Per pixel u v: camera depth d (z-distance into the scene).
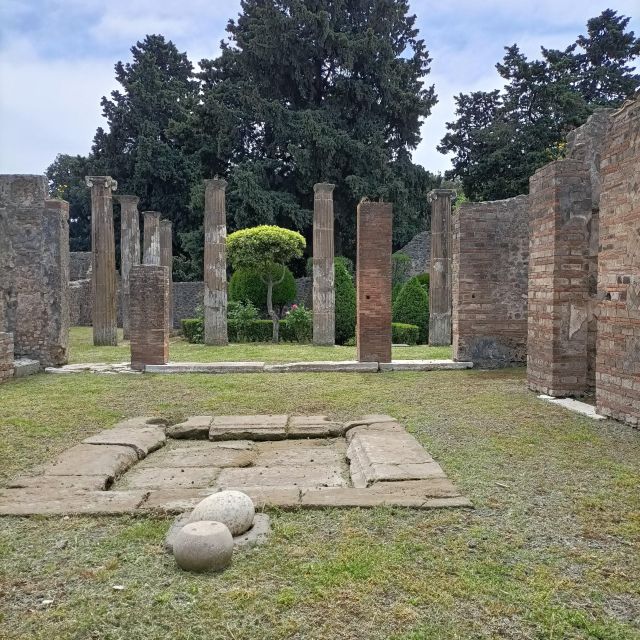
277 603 3.05
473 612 2.98
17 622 2.92
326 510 4.36
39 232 12.88
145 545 3.78
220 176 35.09
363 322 12.44
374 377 11.41
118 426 7.32
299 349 16.91
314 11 32.06
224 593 3.16
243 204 30.19
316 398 9.27
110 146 36.66
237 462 6.09
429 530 3.97
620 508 4.43
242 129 33.25
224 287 18.59
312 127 29.88
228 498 3.96
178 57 42.50
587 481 5.07
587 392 9.10
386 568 3.43
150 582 3.30
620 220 7.33
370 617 2.93
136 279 12.40
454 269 13.07
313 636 2.78
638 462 5.64
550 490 4.83
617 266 7.40
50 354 12.90
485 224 12.55
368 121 32.19
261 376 11.59
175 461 6.17
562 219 8.95
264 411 8.39
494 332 12.68
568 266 8.98
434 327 18.64
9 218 12.81
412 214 33.47
